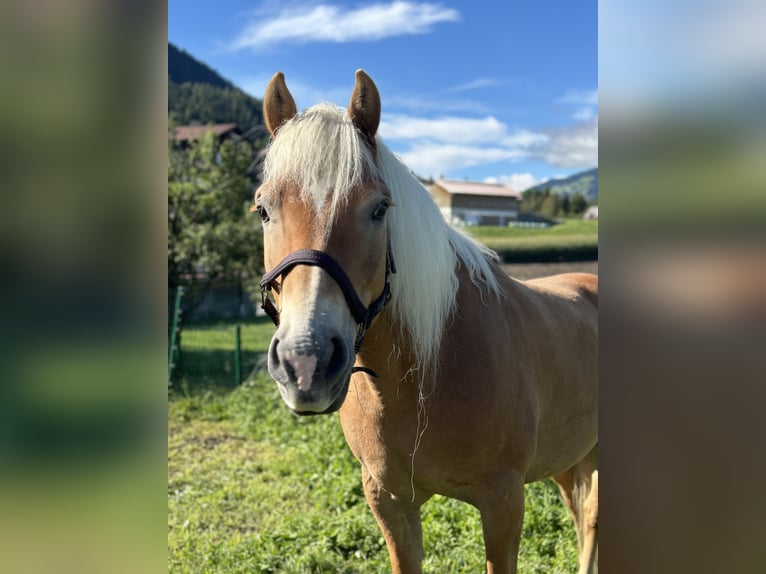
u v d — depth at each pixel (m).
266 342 10.53
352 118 1.71
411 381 1.85
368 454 1.98
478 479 1.95
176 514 3.71
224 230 13.44
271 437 5.37
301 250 1.47
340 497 3.69
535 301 2.36
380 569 2.85
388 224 1.77
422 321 1.80
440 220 1.95
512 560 1.99
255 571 2.89
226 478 4.39
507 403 1.92
